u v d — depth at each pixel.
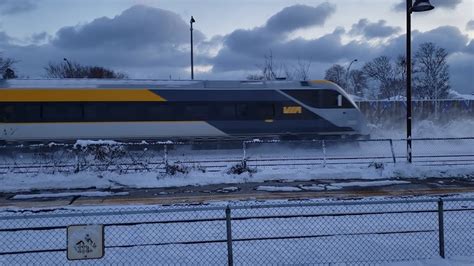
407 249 6.88
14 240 7.46
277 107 23.50
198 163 16.59
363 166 16.45
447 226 8.12
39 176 14.17
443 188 13.10
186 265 6.29
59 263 6.37
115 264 6.34
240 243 7.18
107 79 22.22
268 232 7.75
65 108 21.33
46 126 21.08
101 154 15.53
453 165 16.69
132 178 14.18
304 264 6.19
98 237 5.32
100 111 21.62
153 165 16.12
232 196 11.90
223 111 22.97
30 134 20.95
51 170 15.06
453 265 6.06
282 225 8.14
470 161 18.66
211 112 22.83
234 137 23.02
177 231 7.85
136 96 22.08
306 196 11.70
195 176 14.63
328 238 7.43
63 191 13.08
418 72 69.12
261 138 23.30
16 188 13.35
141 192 12.79
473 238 7.46
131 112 21.95
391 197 11.14
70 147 16.52
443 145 26.73
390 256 6.57
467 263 6.14
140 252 6.78
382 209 9.36
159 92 22.33
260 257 6.55
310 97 23.81
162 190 13.12
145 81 22.53
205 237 7.50
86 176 14.11
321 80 24.27
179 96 22.53
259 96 23.41
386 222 8.32
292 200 10.68
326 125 23.77
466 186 13.48
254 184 14.07
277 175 15.00
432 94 65.81
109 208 9.76
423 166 16.00
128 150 17.03
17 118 20.88
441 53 67.12
